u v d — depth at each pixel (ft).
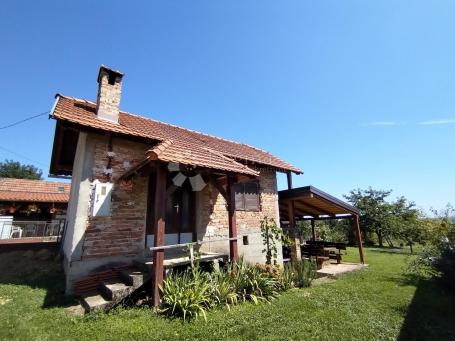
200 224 28.02
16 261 27.50
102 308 16.28
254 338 13.42
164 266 19.29
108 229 21.85
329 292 22.52
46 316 15.17
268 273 23.50
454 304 20.16
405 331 15.12
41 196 68.69
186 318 15.31
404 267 35.78
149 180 25.36
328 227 79.00
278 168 37.96
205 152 24.43
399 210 75.25
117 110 26.05
